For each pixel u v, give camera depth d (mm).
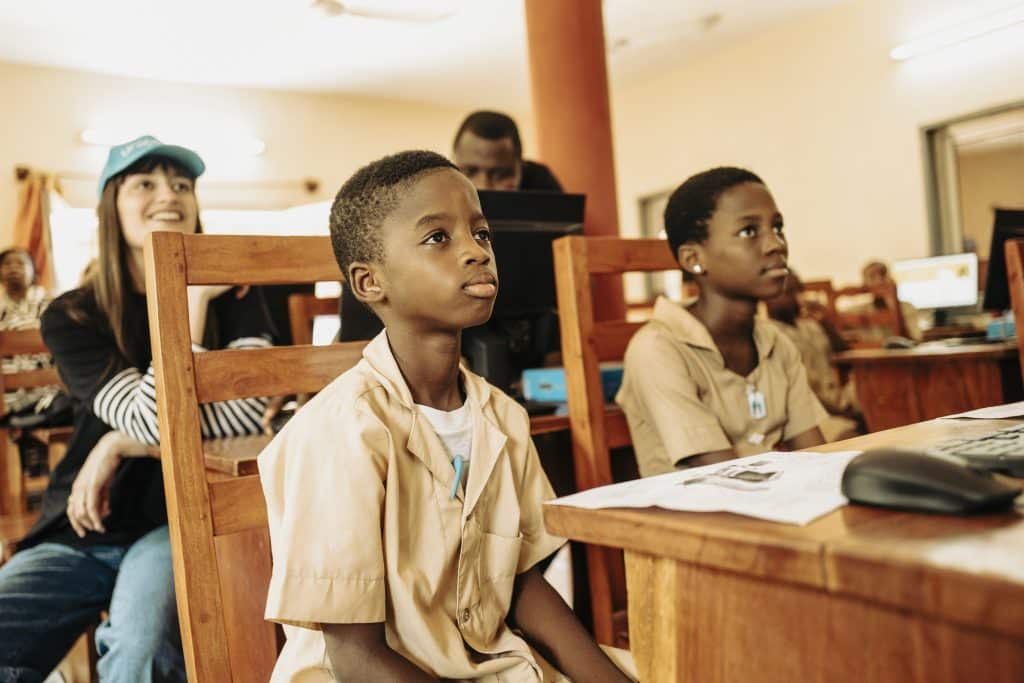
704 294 1326
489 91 7332
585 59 3314
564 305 1270
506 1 5363
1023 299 1308
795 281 2883
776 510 506
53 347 1480
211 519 980
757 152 6633
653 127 7477
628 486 644
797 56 6270
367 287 905
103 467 1350
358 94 7211
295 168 6969
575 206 1618
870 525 462
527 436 963
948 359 2422
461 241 842
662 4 5699
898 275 4820
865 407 2707
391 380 861
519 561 920
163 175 1588
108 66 6027
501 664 826
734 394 1292
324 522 764
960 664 402
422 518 831
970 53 5332
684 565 546
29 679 1248
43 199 5836
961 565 379
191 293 1505
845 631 452
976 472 496
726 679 517
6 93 5801
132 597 1226
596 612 1253
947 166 5555
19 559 1354
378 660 760
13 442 2322
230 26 5457
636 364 1285
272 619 733
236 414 1470
